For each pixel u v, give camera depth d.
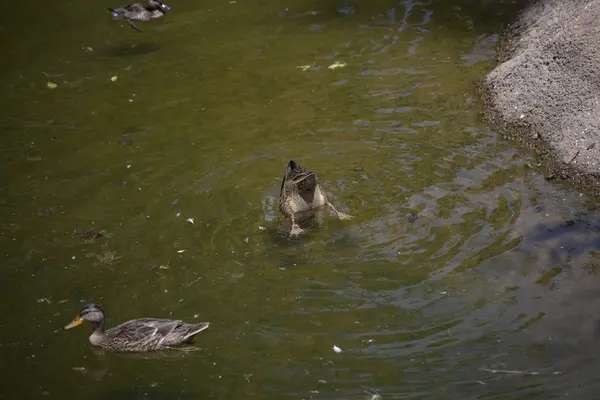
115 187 10.67
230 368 7.61
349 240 9.38
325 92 13.02
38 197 10.50
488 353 7.61
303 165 10.93
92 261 9.18
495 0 15.55
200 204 10.23
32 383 7.52
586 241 9.06
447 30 14.98
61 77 14.03
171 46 15.06
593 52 11.47
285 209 9.91
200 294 8.59
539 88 11.81
